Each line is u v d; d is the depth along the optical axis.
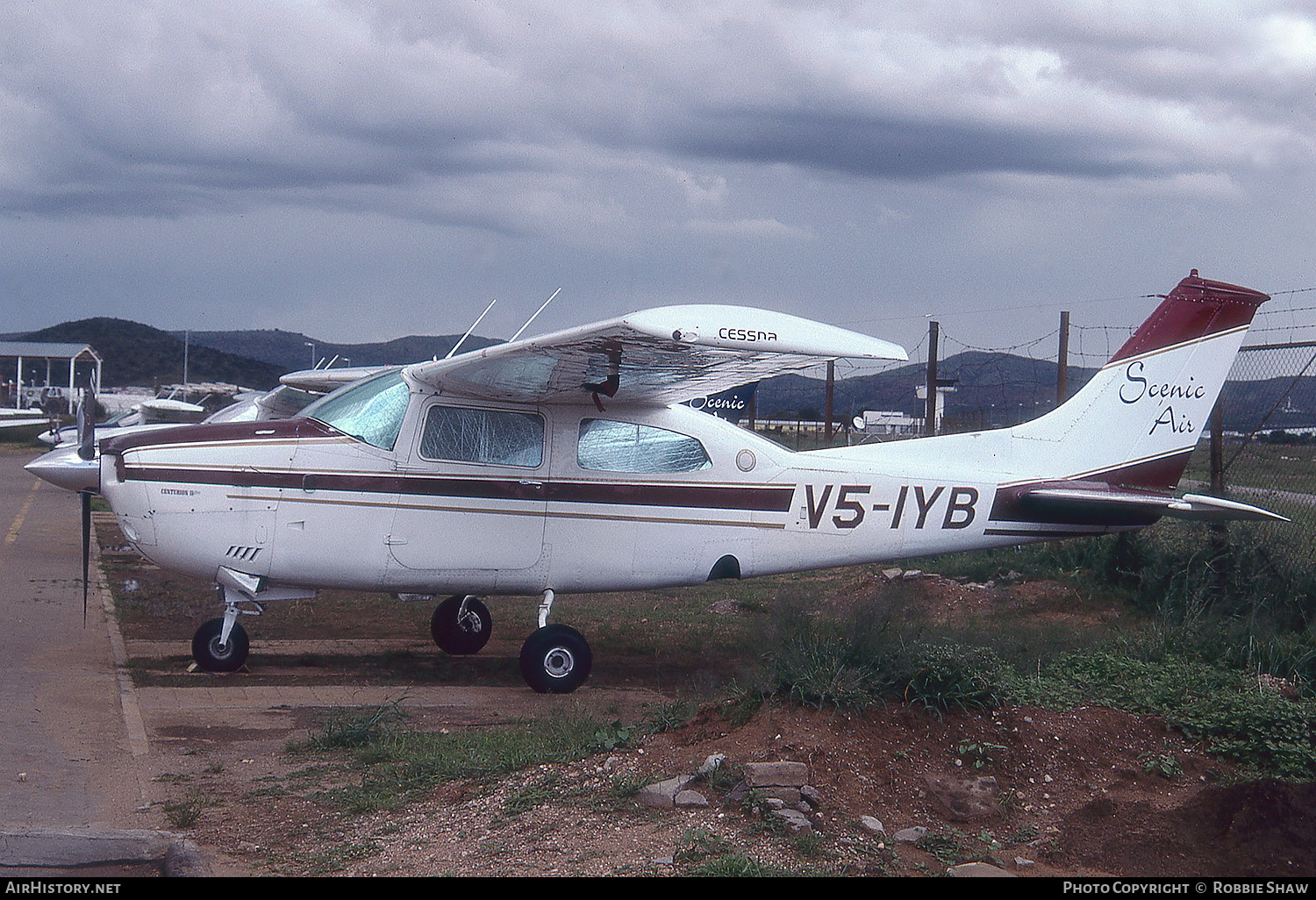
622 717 7.15
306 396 15.76
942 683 5.43
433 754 5.76
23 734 6.14
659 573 8.61
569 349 6.85
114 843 4.47
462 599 9.31
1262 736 5.41
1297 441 16.66
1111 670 6.50
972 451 9.33
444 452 8.11
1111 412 9.50
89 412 11.09
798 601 8.17
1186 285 9.43
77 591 11.52
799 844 4.23
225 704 7.21
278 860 4.30
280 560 7.89
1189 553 10.50
